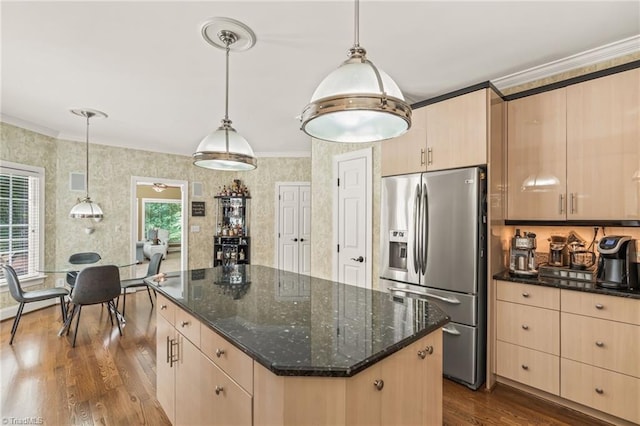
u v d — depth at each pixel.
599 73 2.32
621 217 2.22
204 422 1.55
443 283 2.64
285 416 1.05
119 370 2.77
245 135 4.84
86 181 4.97
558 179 2.51
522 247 2.58
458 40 2.23
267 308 1.65
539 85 2.73
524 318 2.41
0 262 4.04
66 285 4.84
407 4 1.85
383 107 1.17
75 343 3.30
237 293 1.97
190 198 6.07
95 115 3.90
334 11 1.93
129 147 5.39
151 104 3.53
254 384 1.20
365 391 1.11
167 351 2.03
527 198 2.68
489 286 2.54
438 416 1.48
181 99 3.38
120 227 5.31
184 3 1.86
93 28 2.12
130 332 3.67
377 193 3.44
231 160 2.05
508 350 2.49
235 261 6.03
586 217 2.37
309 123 1.36
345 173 3.83
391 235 3.04
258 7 1.90
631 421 1.96
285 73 2.76
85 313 4.36
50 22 2.04
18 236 4.26
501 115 2.74
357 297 1.88
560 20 2.01
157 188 8.77
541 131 2.61
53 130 4.57
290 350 1.13
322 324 1.40
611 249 2.14
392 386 1.23
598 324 2.08
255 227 6.08
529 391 2.45
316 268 4.20
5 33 2.17
